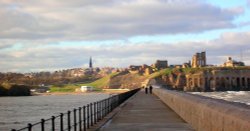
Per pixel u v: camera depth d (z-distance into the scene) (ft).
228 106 41.60
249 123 32.78
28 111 410.72
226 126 39.83
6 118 321.52
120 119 85.40
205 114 51.80
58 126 188.85
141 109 116.47
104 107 95.45
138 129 66.13
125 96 181.16
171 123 74.59
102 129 67.41
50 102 622.95
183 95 86.89
